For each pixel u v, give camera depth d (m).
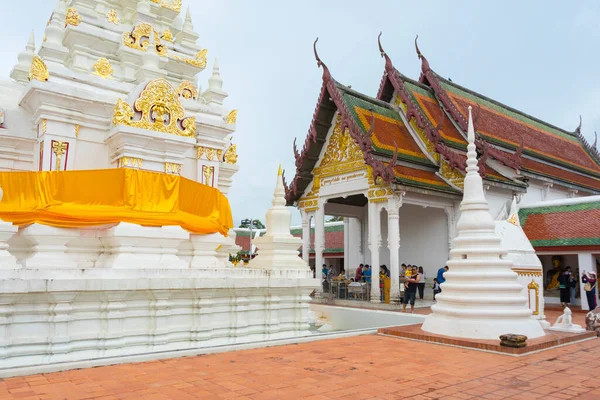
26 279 6.94
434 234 23.50
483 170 21.67
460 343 8.56
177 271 8.73
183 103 14.50
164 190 10.30
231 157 17.52
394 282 19.73
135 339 8.09
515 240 11.88
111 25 14.85
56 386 5.58
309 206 24.66
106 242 9.41
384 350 8.20
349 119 21.27
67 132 11.71
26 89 11.57
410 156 22.28
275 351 8.04
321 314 14.69
